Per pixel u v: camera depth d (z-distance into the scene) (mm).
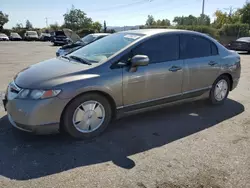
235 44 17797
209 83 4840
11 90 3443
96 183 2592
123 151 3270
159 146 3422
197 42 4617
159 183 2613
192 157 3137
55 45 27000
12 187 2500
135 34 4219
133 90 3809
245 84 7195
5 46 25375
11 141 3428
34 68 3775
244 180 2695
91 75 3445
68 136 3619
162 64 4066
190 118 4453
